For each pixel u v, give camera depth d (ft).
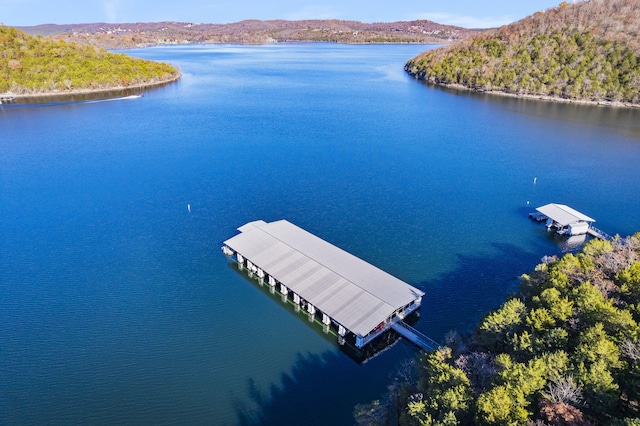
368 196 323.78
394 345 183.42
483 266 236.43
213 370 171.01
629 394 113.29
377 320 178.81
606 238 262.47
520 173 370.32
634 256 178.40
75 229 275.39
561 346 130.11
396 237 266.36
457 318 196.95
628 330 124.67
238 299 211.20
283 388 163.02
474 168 381.60
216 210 301.02
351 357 177.47
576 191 334.65
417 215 294.87
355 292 194.39
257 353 179.52
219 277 227.81
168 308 205.16
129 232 272.10
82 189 334.03
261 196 322.96
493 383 117.29
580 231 269.23
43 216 291.79
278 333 190.29
